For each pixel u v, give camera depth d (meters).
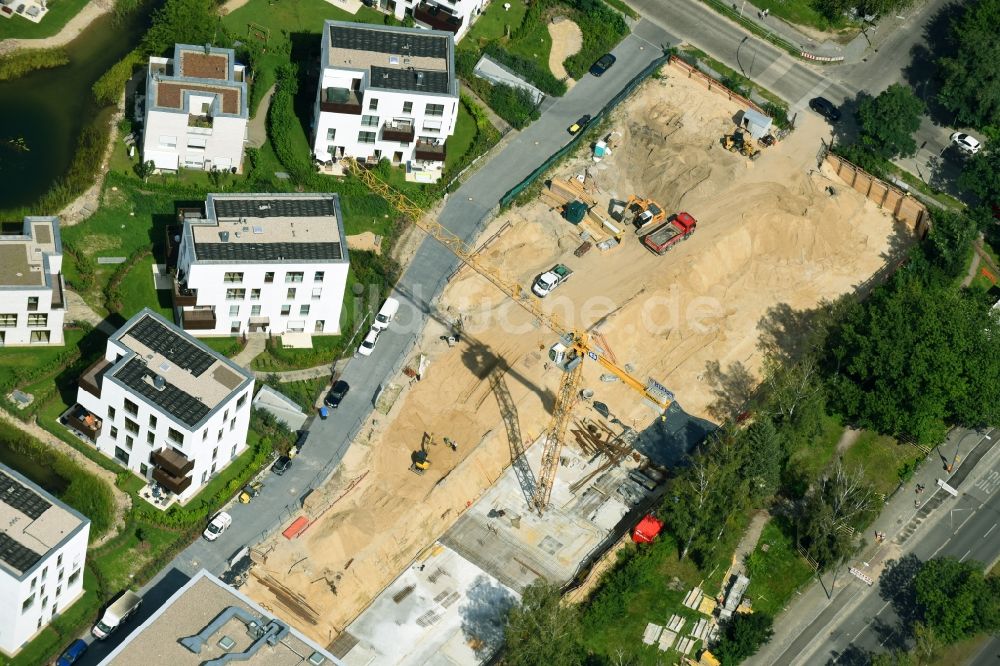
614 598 181.38
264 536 180.62
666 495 189.50
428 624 177.62
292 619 174.38
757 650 181.50
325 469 188.25
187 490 181.00
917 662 182.75
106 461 183.12
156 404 174.38
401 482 189.62
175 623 154.62
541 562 186.25
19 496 165.38
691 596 185.50
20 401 184.88
